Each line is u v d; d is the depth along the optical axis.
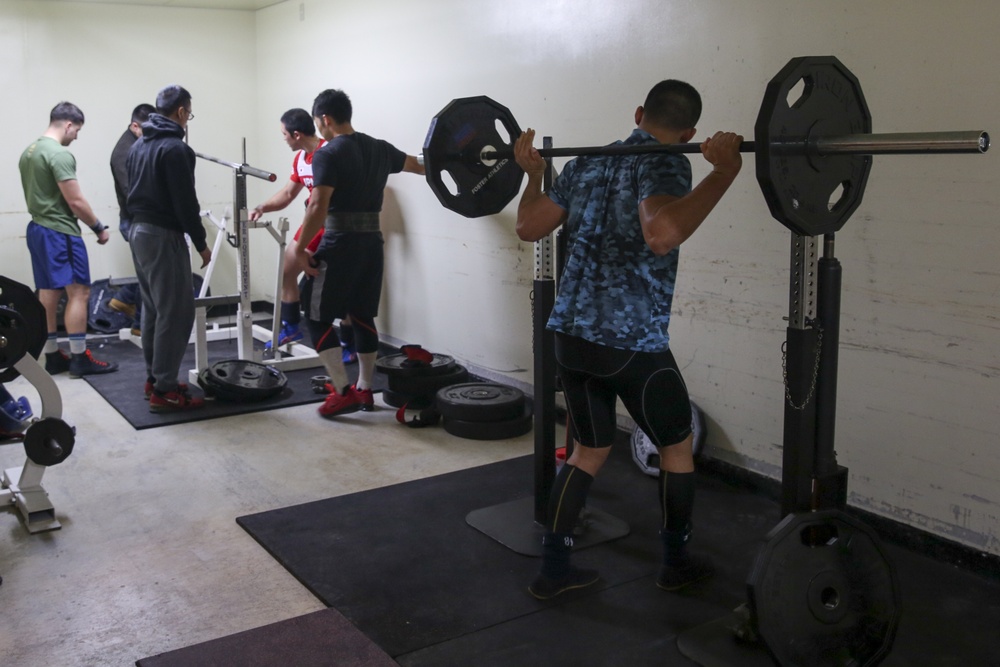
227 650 2.44
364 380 4.70
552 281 3.04
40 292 5.38
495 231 4.88
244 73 7.27
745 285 3.56
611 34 3.97
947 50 2.79
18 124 6.38
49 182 5.22
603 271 2.49
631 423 4.16
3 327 3.08
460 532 3.21
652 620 2.61
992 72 2.68
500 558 3.00
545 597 2.70
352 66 6.02
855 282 3.16
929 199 2.89
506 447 4.18
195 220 4.44
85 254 5.38
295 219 7.00
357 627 2.57
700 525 3.30
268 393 4.84
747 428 3.65
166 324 4.49
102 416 4.60
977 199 2.77
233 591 2.80
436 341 5.56
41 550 3.07
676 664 2.38
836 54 3.10
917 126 2.89
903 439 3.08
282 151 7.08
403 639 2.50
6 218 6.41
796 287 2.28
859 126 2.11
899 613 2.30
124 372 5.46
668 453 2.68
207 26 7.04
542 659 2.41
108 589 2.80
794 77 1.90
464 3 4.88
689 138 2.53
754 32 3.36
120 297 6.50
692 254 3.78
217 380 4.77
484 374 5.14
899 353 3.05
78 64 6.55
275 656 2.41
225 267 7.40
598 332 2.48
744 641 2.43
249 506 3.47
